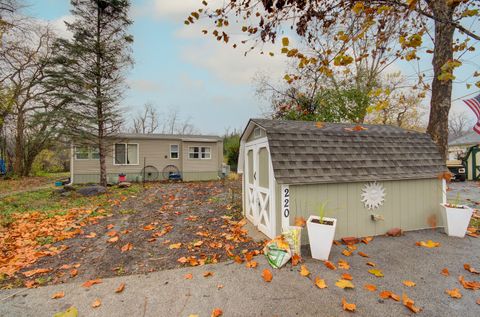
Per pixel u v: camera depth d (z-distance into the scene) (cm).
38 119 1079
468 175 1299
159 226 509
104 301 242
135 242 413
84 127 1063
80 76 1067
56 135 1080
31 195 922
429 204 444
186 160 1586
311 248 327
